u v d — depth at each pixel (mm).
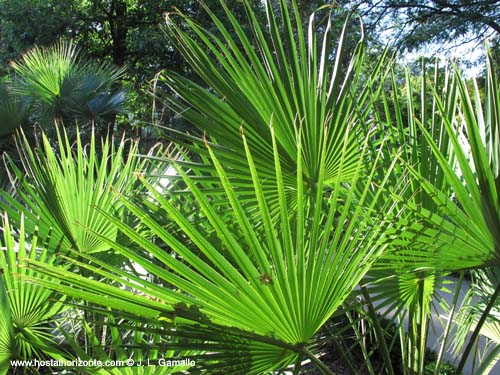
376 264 1960
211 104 2080
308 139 2109
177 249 1377
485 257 1779
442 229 1709
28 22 12266
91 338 1813
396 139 2490
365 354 2258
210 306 1404
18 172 2465
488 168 1626
